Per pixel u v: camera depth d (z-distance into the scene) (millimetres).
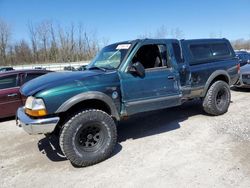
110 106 4582
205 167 4078
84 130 4336
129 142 5262
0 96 7406
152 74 5066
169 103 5305
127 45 5117
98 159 4398
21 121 4285
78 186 3789
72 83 4277
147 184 3711
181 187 3586
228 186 3551
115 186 3719
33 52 66250
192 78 6031
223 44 6973
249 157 4328
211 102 6477
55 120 4125
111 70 4805
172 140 5238
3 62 63781
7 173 4289
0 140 5840
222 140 5078
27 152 5098
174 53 5570
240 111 7023
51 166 4465
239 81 9836
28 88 4406
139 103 4898
